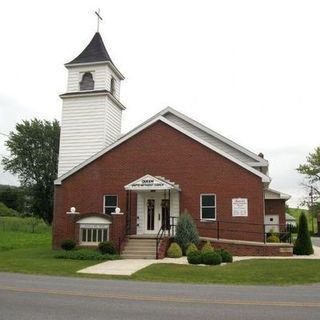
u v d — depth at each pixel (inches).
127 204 1074.7
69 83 1300.4
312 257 898.1
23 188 2650.1
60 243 1085.1
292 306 407.8
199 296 459.2
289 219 2006.6
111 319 342.3
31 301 418.3
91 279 600.4
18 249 1127.6
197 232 975.0
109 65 1302.9
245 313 371.2
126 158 1109.1
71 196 1122.7
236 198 1027.9
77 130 1264.8
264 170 1219.2
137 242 938.1
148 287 526.0
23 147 2588.6
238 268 709.9
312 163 2177.7
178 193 1059.3
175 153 1082.1
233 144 1164.5
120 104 1347.2
